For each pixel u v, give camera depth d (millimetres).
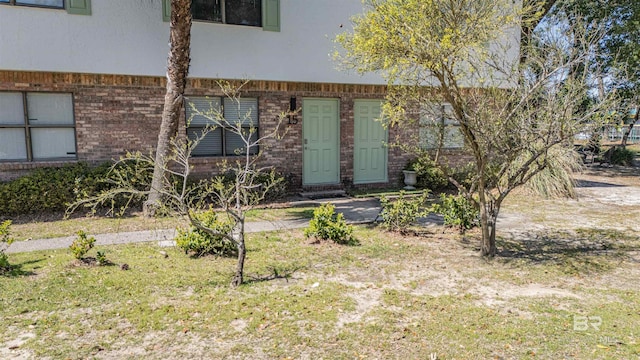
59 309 4262
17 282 4898
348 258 6066
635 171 16844
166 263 5746
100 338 3727
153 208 8109
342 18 11297
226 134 10961
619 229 8000
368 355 3525
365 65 7082
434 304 4539
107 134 9672
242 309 4332
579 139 6352
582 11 13680
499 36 6625
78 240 5906
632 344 3727
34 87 8992
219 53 10133
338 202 10711
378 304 4523
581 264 5934
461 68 6008
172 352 3531
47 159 9391
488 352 3590
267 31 10539
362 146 12594
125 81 9648
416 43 5289
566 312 4379
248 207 5402
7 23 8281
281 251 6383
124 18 9156
